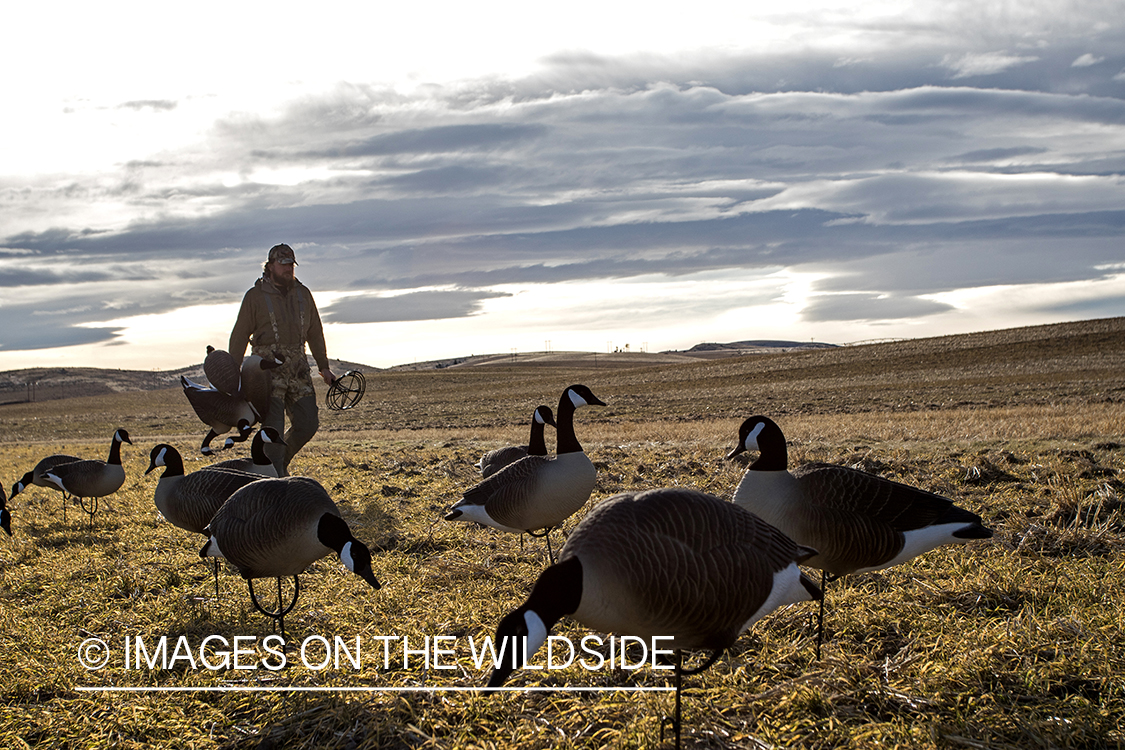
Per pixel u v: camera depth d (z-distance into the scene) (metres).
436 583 8.30
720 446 18.47
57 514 13.23
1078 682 5.27
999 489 11.22
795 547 4.79
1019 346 74.50
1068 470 11.81
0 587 8.71
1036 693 5.15
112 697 5.79
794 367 79.81
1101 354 65.31
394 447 24.53
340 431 42.72
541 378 107.19
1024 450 14.92
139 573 8.78
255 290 11.98
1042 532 8.71
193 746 5.14
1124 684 5.11
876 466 13.45
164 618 7.53
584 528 4.40
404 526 10.83
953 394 45.53
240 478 8.71
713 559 4.30
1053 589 6.95
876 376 65.81
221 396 11.84
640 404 52.69
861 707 5.16
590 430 31.36
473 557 9.23
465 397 77.06
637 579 4.15
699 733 4.91
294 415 12.47
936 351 78.25
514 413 51.41
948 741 4.68
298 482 6.57
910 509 6.03
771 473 6.05
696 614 4.33
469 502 9.12
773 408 43.00
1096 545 8.27
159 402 97.31
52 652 6.66
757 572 4.45
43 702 5.84
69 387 166.38
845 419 28.31
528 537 10.26
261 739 5.20
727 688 5.40
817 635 6.33
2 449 33.34
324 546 6.20
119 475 12.65
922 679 5.36
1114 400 34.75
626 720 5.12
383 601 7.62
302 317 12.25
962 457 13.94
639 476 14.02
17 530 11.94
